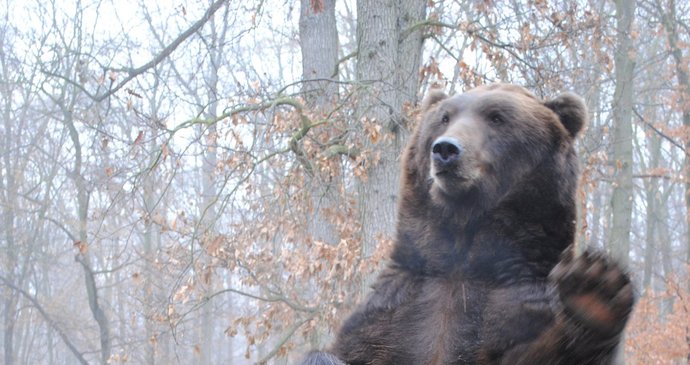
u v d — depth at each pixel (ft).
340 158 47.01
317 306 46.29
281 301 49.75
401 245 20.81
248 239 46.98
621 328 14.25
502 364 16.19
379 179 42.98
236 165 46.16
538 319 17.70
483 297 19.21
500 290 19.01
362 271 40.60
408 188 21.49
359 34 45.62
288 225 46.75
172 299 48.65
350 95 44.50
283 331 52.75
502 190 20.13
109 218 93.81
